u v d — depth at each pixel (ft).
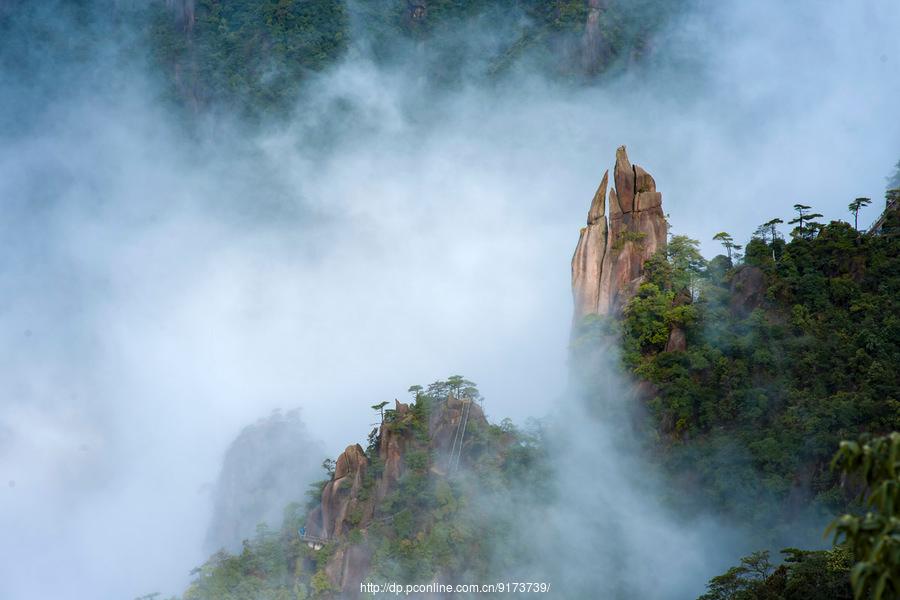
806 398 455.63
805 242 538.06
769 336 489.26
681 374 492.13
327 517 506.07
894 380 447.83
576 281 560.20
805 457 431.84
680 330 509.76
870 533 136.98
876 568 134.10
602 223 564.30
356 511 499.10
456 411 536.83
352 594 467.11
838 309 495.41
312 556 491.31
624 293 542.16
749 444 449.06
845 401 440.86
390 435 523.29
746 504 433.07
